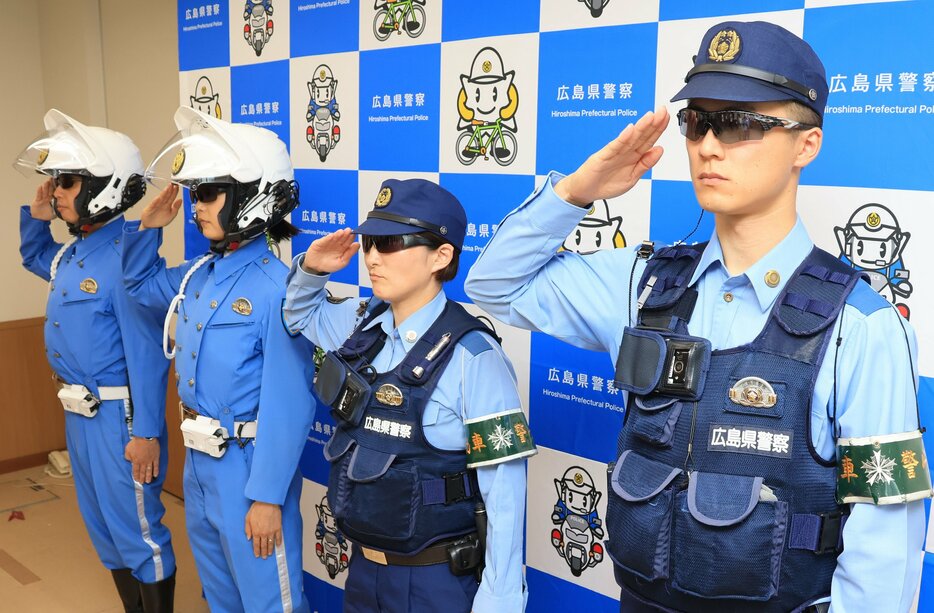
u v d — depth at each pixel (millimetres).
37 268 3127
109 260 2754
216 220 2207
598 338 1441
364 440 1744
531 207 1398
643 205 1901
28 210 3104
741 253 1222
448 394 1691
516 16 2064
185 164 2158
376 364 1807
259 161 2188
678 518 1172
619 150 1271
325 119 2598
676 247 1365
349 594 1867
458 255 1828
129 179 2779
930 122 1503
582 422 2076
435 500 1698
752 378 1144
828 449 1139
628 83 1879
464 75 2193
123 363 2748
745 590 1131
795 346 1133
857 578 1089
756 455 1132
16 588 3279
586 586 2115
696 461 1177
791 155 1146
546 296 1460
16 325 4504
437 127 2283
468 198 2230
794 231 1204
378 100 2422
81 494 2865
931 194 1519
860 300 1126
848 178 1609
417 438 1688
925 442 1562
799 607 1148
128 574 2875
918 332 1558
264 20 2742
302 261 2010
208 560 2314
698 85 1139
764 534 1115
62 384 2885
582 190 1340
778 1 1644
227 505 2207
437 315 1803
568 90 1985
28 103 4645
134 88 4152
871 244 1597
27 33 4590
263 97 2795
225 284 2254
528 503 2215
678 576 1174
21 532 3812
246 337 2205
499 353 1760
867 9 1544
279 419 2141
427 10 2258
